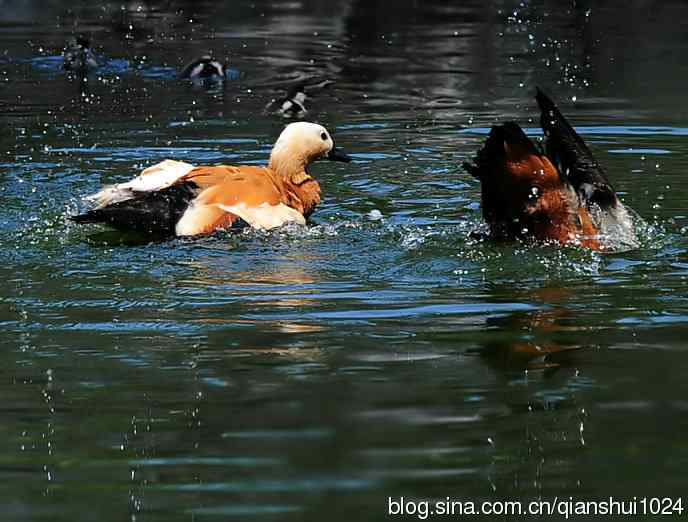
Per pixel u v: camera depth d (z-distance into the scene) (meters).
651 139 17.69
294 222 13.09
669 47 25.92
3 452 7.67
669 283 11.14
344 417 8.11
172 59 25.42
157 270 11.67
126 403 8.41
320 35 28.38
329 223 13.55
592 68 23.77
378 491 7.01
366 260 12.01
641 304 10.51
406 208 14.20
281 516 6.72
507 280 11.28
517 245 12.30
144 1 33.38
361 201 14.59
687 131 18.17
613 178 15.41
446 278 11.38
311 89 22.22
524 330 9.86
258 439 7.77
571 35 27.73
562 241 12.03
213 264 11.87
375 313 10.34
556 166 12.07
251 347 9.52
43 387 8.74
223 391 8.62
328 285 11.18
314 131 14.23
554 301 10.62
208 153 17.02
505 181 11.84
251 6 32.81
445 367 9.03
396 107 20.48
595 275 11.41
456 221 13.52
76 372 9.05
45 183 15.19
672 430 7.83
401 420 8.05
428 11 31.52
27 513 6.86
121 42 27.42
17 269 11.70
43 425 8.08
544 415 8.11
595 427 7.90
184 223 12.62
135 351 9.48
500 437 7.77
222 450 7.62
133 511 6.84
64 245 12.52
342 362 9.16
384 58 25.36
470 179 15.59
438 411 8.20
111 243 12.59
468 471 7.28
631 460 7.42
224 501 6.92
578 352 9.31
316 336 9.76
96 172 15.83
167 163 13.59
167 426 8.01
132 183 13.24
